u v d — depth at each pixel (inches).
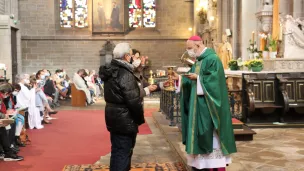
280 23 473.7
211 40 778.2
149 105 661.9
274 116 378.3
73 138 364.8
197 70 194.9
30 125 416.5
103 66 189.6
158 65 1021.2
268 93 378.0
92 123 457.7
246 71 458.9
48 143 341.4
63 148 321.1
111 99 186.9
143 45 1019.3
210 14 761.6
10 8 914.1
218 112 187.5
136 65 238.5
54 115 528.4
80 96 649.0
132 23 1024.9
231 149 192.7
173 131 352.8
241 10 605.6
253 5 585.9
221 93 189.2
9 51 779.4
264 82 377.4
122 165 188.2
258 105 370.6
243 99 376.8
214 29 737.0
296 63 442.0
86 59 1009.5
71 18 1008.9
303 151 268.4
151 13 1023.6
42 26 997.2
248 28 590.9
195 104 193.0
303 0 486.6
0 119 242.8
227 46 605.6
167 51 1023.6
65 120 481.4
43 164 268.8
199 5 832.3
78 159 283.1
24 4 989.8
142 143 330.6
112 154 191.8
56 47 1002.7
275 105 372.2
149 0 1021.8
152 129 403.9
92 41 1008.2
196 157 195.0
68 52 1005.8
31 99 416.8
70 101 717.9
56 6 1000.9
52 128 420.8
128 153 191.5
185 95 205.8
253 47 523.8
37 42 997.8
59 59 1004.6
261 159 247.1
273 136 324.2
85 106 645.9
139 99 184.2
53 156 292.7
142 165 253.6
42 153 302.7
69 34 1003.9
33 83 430.6
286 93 366.6
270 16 518.6
